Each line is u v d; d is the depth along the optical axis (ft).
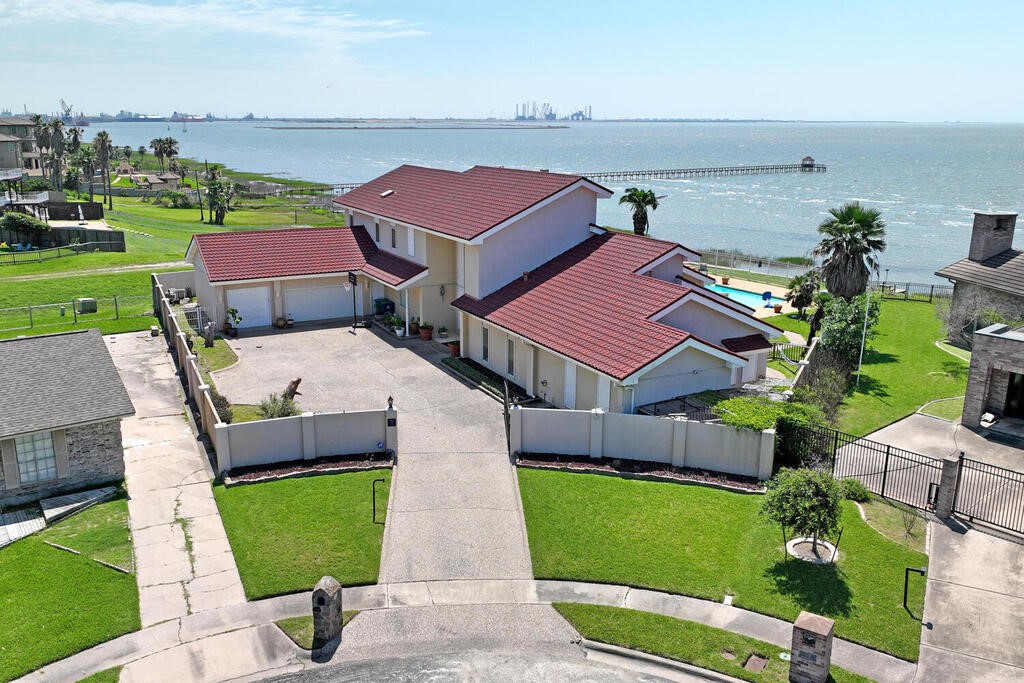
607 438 83.25
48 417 74.13
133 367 114.73
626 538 67.56
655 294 98.17
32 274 176.76
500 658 53.11
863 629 55.01
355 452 84.28
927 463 80.43
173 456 84.12
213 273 129.90
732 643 54.19
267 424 80.64
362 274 140.67
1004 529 68.39
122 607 57.62
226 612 57.52
